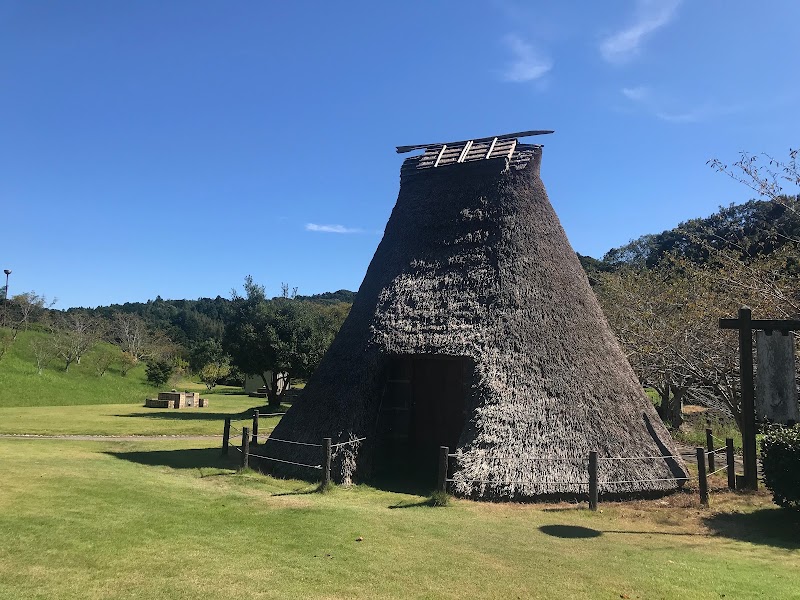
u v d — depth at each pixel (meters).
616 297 24.81
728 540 7.18
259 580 5.33
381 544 6.61
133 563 5.68
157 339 60.28
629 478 9.91
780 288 15.16
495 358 10.72
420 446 12.48
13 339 43.28
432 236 13.00
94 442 16.03
